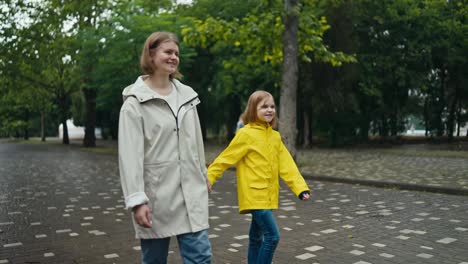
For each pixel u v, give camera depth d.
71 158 20.39
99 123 47.38
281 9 13.12
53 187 10.45
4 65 20.19
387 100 28.52
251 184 3.67
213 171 3.74
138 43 20.02
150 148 2.57
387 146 27.80
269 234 3.62
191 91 2.83
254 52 14.98
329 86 23.97
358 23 25.84
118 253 4.80
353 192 9.22
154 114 2.59
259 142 3.70
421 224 6.14
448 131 32.38
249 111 3.81
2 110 44.47
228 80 26.55
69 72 28.89
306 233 5.65
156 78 2.71
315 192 9.23
